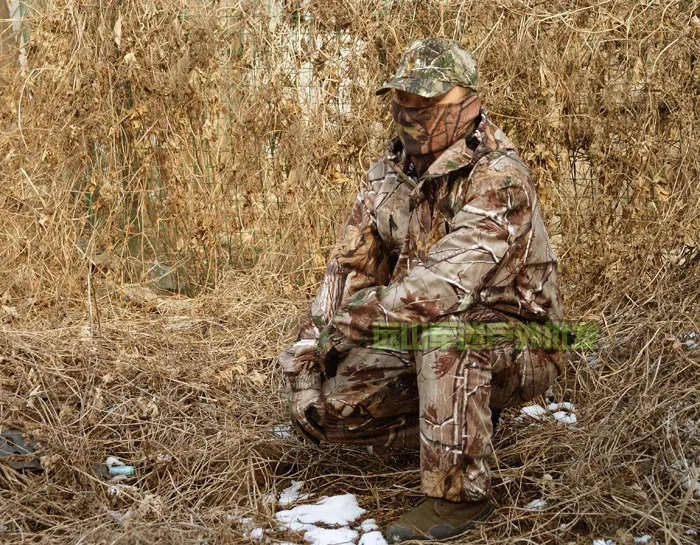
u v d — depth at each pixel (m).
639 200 3.69
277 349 3.43
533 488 2.42
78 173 4.07
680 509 2.15
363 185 2.44
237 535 2.17
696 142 3.59
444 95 2.14
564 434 2.68
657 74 3.63
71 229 4.03
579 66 3.66
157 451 2.56
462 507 2.11
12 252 4.03
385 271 2.48
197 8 3.95
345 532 2.19
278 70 3.93
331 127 3.93
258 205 4.07
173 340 3.50
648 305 3.47
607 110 3.68
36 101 4.04
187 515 2.26
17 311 3.79
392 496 2.41
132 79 3.96
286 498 2.42
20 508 2.24
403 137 2.21
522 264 2.16
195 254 4.18
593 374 3.07
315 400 2.29
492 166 2.13
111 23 4.01
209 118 3.99
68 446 2.51
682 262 3.61
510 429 2.78
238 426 2.76
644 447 2.47
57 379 2.92
